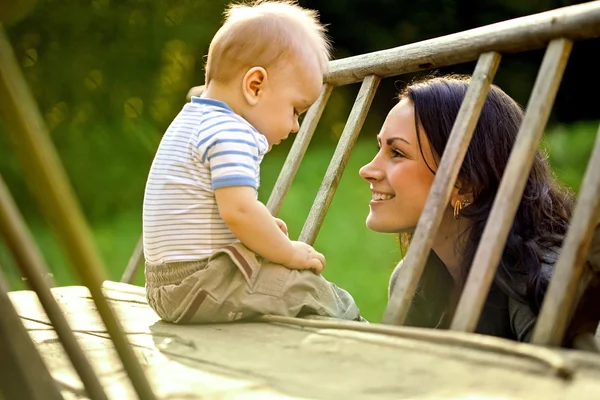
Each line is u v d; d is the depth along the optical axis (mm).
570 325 1398
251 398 1001
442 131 1794
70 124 6562
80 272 876
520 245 1688
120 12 6680
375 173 1878
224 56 1671
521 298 1657
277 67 1671
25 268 892
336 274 4871
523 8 7566
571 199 1983
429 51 1727
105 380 1151
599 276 1334
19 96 798
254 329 1490
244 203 1531
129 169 6418
